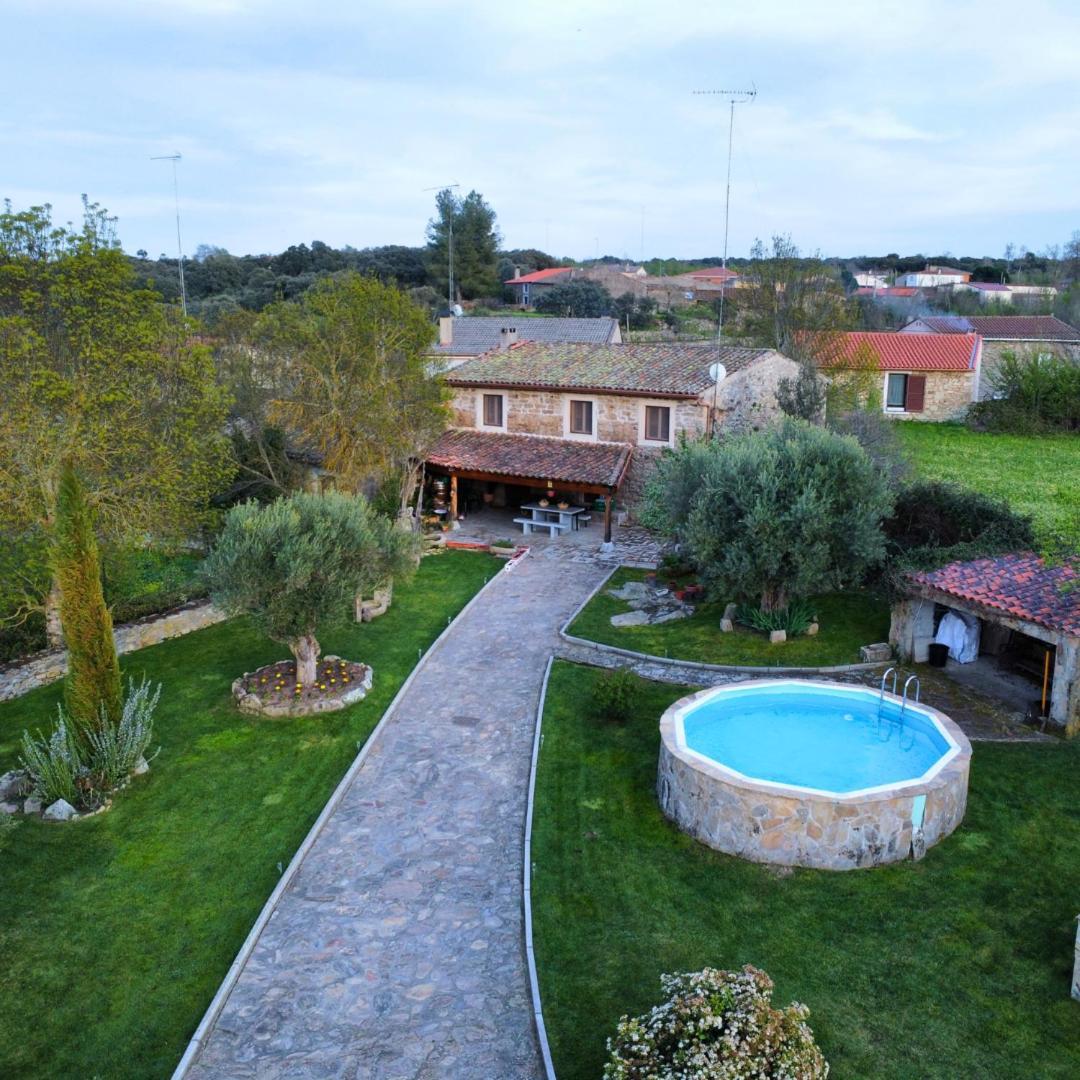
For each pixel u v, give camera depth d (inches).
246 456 1180.5
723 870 474.0
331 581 666.8
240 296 2679.6
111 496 778.2
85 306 763.4
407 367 1123.3
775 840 475.2
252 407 1119.6
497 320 2202.3
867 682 695.7
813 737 588.4
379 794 568.4
